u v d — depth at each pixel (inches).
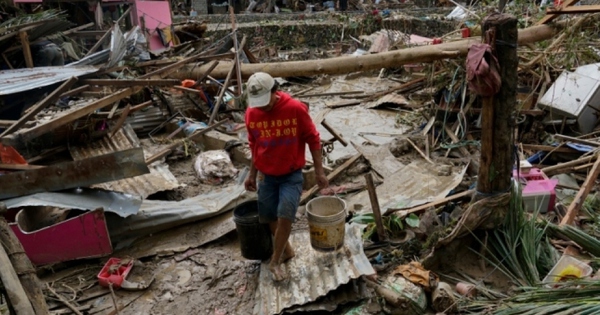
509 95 146.1
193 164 255.9
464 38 361.7
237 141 267.1
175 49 438.3
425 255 163.9
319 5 912.9
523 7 414.9
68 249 169.9
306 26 717.3
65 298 157.0
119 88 298.2
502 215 158.2
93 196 179.9
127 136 270.8
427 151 263.9
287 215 140.6
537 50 309.0
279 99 134.7
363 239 175.5
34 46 370.6
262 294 146.9
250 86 129.6
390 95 411.2
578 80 267.6
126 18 547.8
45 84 270.7
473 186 207.0
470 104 282.4
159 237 190.7
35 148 248.8
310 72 354.0
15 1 413.7
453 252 160.9
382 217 184.5
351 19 736.3
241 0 922.7
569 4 277.9
